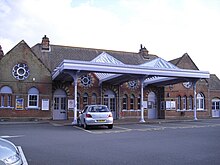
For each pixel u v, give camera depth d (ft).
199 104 119.03
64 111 96.89
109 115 60.34
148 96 111.55
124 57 119.96
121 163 24.93
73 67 73.10
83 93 99.81
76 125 70.90
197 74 87.97
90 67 74.95
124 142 38.06
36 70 92.84
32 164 24.67
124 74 82.79
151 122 81.66
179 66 115.44
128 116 106.22
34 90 92.07
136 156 28.07
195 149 32.09
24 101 90.27
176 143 36.91
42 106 91.91
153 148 32.89
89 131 54.75
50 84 93.86
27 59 92.02
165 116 109.40
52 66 100.73
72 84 97.96
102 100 101.81
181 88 114.32
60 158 27.27
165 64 98.78
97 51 116.67
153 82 104.99
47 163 25.04
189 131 53.36
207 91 120.88
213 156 27.99
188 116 114.32
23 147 34.14
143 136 45.19
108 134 48.93
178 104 113.50
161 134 48.11
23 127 65.16
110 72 78.18
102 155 28.71
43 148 33.32
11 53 90.58
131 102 108.06
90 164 24.62
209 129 57.77
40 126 68.33
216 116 123.54
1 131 54.80
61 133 50.96
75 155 28.78
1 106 87.86
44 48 106.52
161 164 24.47
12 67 90.12
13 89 89.45
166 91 111.14
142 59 123.44
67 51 110.42
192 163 24.81
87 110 60.85
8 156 16.26
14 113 88.84
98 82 102.27
